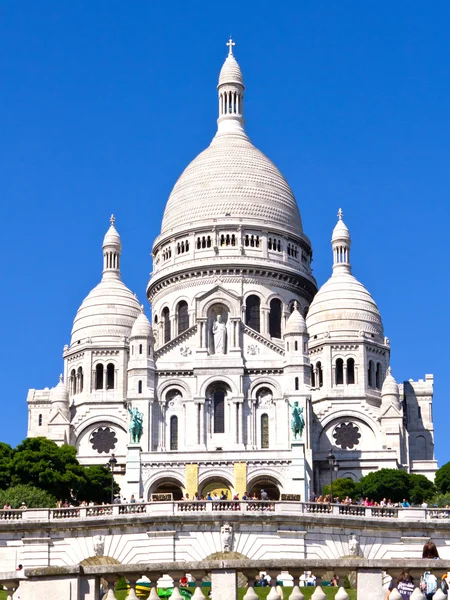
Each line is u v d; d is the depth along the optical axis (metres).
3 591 60.62
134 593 54.78
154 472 162.38
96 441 186.88
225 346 181.00
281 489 160.00
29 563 90.69
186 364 178.50
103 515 91.94
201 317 181.75
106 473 150.50
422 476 158.75
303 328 178.50
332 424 183.88
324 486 163.00
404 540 92.62
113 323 195.00
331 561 54.44
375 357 190.25
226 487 163.00
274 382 177.62
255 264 197.00
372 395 186.62
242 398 176.38
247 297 196.12
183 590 62.94
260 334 181.38
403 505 105.69
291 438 168.50
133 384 176.75
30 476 136.88
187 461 162.50
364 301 193.62
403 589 52.94
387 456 176.38
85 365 191.88
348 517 92.19
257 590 71.62
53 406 184.88
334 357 188.50
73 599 53.78
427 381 197.62
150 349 178.50
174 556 89.88
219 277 196.50
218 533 90.50
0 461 137.88
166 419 176.75
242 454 161.88
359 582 54.22
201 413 176.12
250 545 90.31
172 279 199.00
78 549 90.94
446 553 92.81
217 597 54.00
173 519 90.44
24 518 92.69
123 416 187.50
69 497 138.75
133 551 90.38
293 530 90.81
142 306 181.25
